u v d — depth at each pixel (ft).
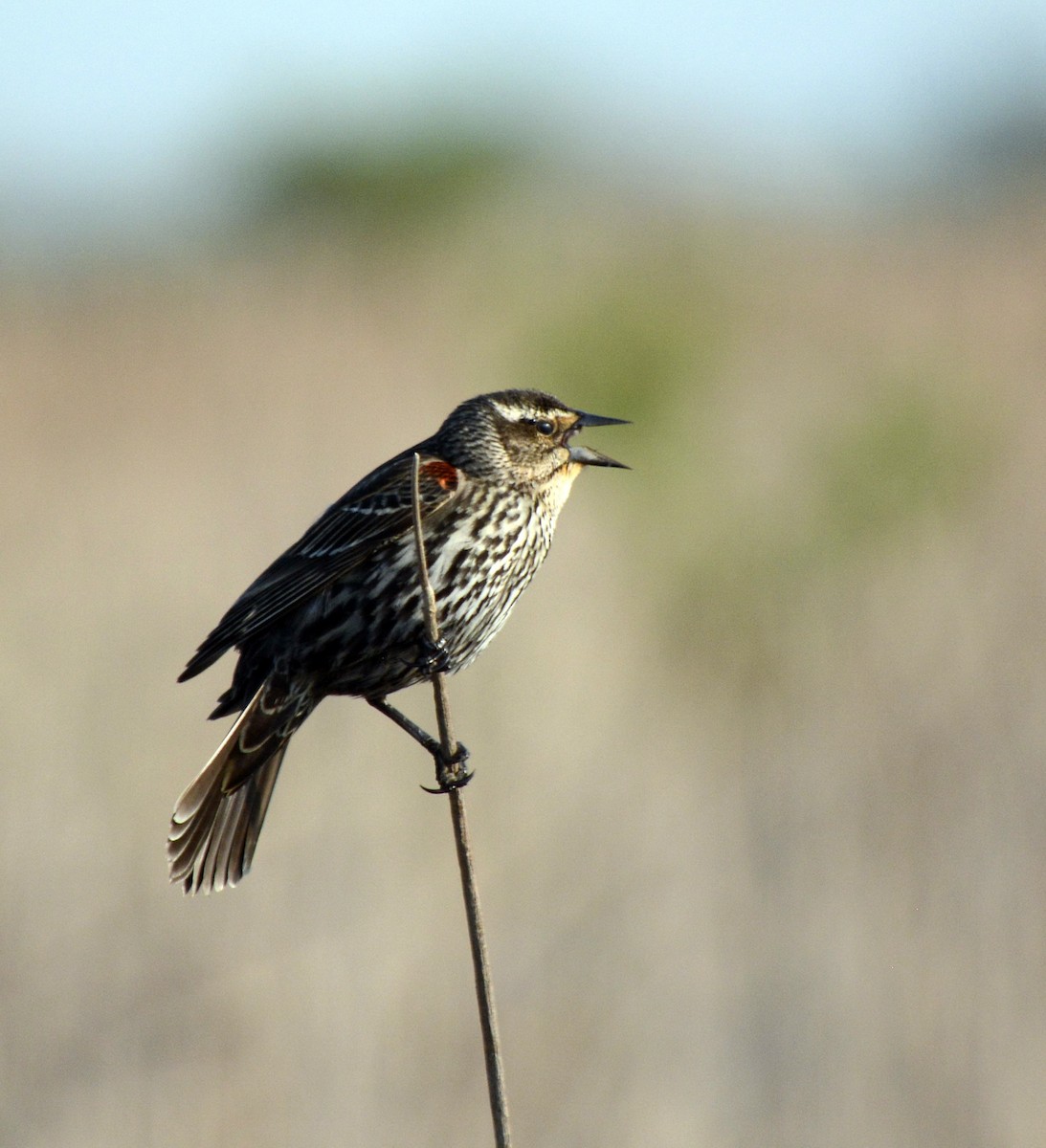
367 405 68.80
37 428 71.56
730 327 75.66
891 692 43.42
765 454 62.49
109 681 43.19
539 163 147.33
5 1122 30.58
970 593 49.01
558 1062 32.83
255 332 90.48
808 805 38.81
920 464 58.80
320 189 142.61
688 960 35.09
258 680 26.53
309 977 33.88
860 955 34.73
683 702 45.32
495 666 44.78
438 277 105.50
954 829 37.55
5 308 116.88
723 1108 31.96
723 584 52.70
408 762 40.24
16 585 49.32
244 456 61.82
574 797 39.29
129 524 54.85
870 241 119.75
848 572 53.78
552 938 35.50
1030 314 84.69
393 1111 31.73
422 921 35.68
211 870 25.54
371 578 26.71
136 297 114.42
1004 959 34.22
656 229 119.65
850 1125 31.48
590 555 56.39
